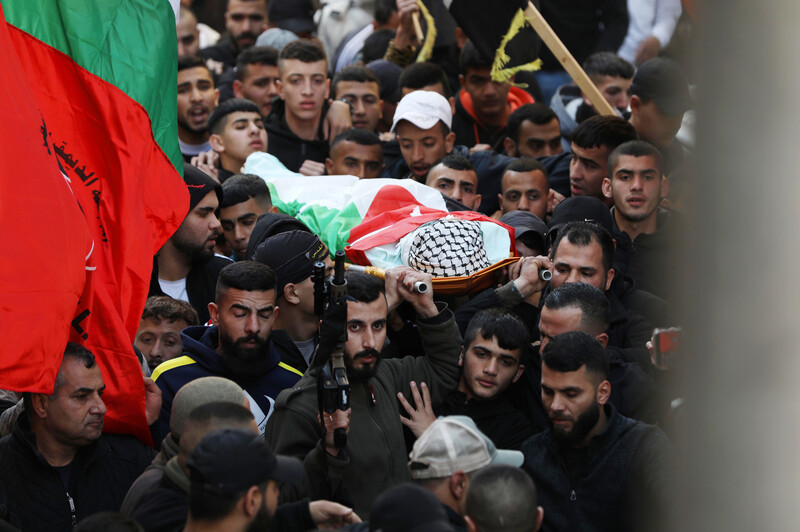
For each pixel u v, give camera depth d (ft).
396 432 33.68
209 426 26.45
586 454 31.27
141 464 34.55
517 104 68.44
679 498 12.50
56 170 33.58
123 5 38.32
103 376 34.53
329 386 29.50
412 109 56.03
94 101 37.35
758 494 11.60
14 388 31.09
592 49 70.38
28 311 31.53
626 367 36.17
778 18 11.22
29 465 32.50
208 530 23.06
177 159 39.78
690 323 11.96
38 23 36.73
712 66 11.59
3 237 31.60
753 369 11.59
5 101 32.30
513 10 53.62
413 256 39.55
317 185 48.52
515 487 24.38
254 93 70.28
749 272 11.50
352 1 84.28
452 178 50.31
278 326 40.19
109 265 36.60
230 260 47.01
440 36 71.46
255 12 85.76
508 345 34.83
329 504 27.89
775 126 11.32
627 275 43.11
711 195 11.63
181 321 40.96
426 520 21.67
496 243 41.60
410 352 39.60
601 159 50.34
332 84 67.77
